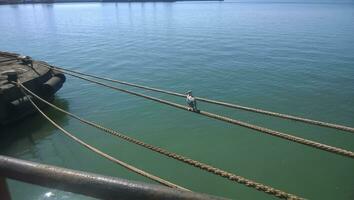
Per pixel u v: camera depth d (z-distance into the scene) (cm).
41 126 1783
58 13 12138
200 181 1291
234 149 1529
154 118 1872
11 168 193
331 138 1628
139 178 1320
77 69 3091
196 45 4231
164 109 1983
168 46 4203
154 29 6238
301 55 3494
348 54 3541
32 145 1599
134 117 1892
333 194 1202
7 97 1716
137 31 5997
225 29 5988
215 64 3109
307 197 1194
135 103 2094
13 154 1526
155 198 158
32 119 1848
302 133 1683
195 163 612
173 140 1625
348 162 1398
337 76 2664
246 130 1695
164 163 1418
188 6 17000
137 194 162
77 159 1464
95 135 1681
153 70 2961
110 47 4238
